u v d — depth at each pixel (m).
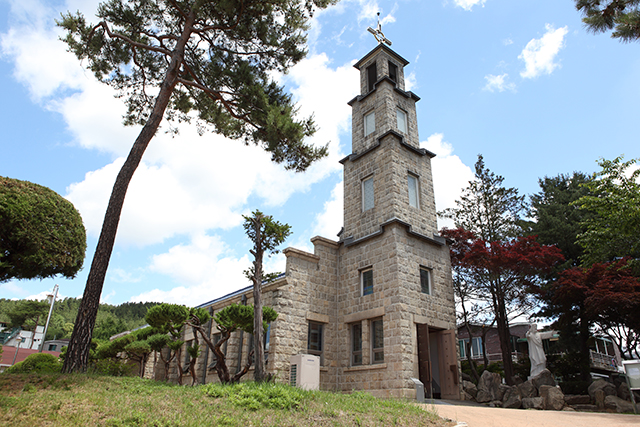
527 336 20.17
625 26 12.16
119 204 12.16
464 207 29.38
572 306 23.00
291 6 16.66
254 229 13.79
